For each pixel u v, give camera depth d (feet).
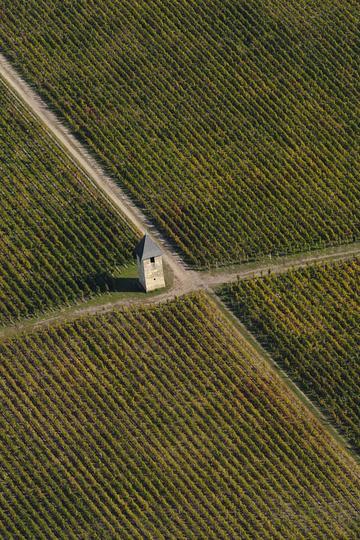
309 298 395.14
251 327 385.70
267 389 365.81
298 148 449.48
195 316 386.93
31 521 331.16
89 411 358.23
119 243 409.49
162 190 431.02
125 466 344.49
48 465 343.87
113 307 388.98
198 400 362.53
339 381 369.71
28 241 409.90
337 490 341.82
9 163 439.22
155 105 462.19
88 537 329.52
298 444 352.69
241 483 342.03
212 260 405.80
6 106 461.37
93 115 457.27
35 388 364.17
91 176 436.76
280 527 332.19
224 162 442.91
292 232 417.90
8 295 392.47
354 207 428.97
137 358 372.58
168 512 335.26
